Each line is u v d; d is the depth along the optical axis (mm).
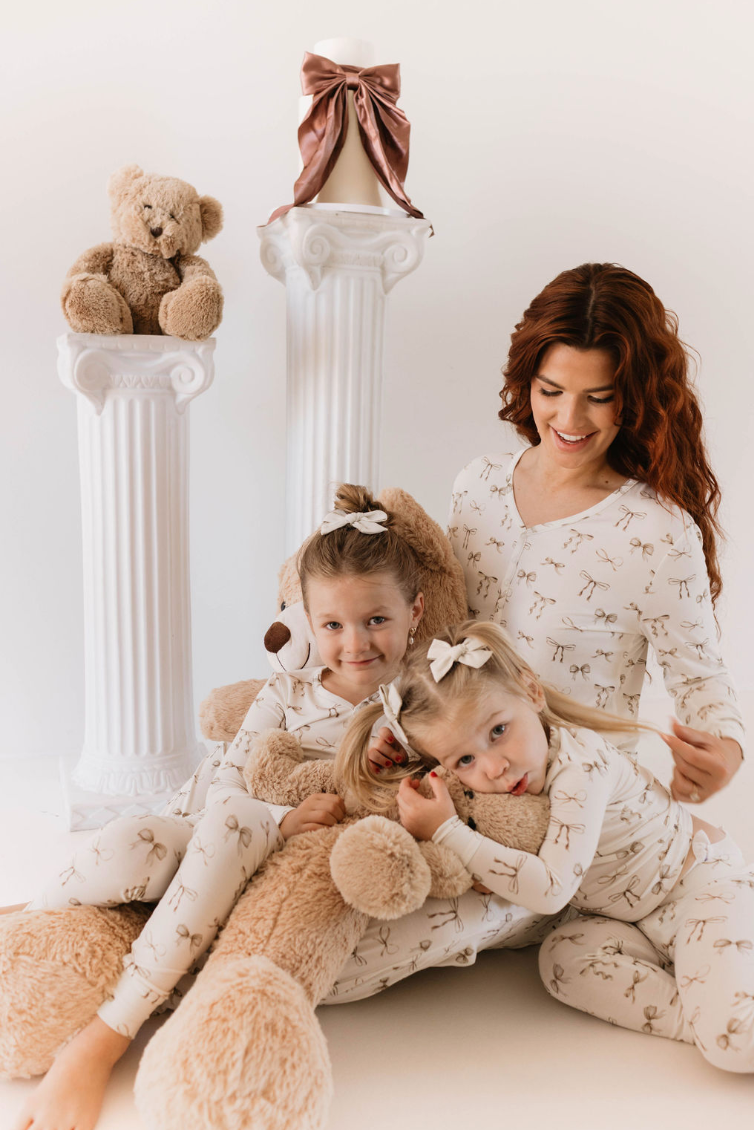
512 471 1746
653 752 2816
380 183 2322
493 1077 1273
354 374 2342
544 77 2854
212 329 2277
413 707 1368
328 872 1272
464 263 2904
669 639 1577
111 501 2330
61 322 2611
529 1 2789
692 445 1603
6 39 2445
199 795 1722
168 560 2408
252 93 2641
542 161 2908
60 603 2771
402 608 1561
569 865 1312
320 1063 1092
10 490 2666
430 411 2977
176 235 2227
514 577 1669
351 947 1278
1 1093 1239
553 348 1491
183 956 1246
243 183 2684
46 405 2646
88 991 1231
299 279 2309
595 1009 1410
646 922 1465
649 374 1481
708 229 3123
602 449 1586
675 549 1546
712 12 2955
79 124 2535
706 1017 1264
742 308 3221
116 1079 1239
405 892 1227
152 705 2432
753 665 3494
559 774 1386
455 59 2768
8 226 2525
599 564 1584
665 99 2979
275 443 2857
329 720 1574
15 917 1292
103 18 2500
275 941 1204
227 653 2959
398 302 2871
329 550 1523
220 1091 1025
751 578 3420
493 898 1399
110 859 1300
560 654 1605
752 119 3082
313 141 2213
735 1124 1196
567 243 2990
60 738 2842
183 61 2576
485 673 1356
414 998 1470
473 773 1364
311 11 2637
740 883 1397
